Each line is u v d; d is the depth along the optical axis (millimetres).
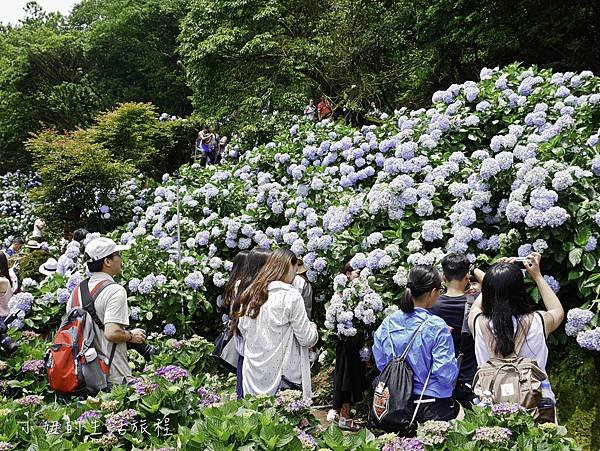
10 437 3098
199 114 18219
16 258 10766
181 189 9227
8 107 27938
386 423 3311
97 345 3900
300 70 16906
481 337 3174
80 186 12438
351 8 16797
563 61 13648
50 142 14602
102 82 31344
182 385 3465
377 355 3516
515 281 3143
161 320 6531
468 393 3637
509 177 5121
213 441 2695
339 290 5156
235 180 9141
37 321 5867
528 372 2977
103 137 16172
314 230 5887
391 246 5117
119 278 6629
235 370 4438
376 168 7102
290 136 10031
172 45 32906
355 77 16875
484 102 6637
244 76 17234
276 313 3699
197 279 6609
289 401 3100
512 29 13883
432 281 3475
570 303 4773
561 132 5633
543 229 4641
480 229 5230
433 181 5633
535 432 2678
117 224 12625
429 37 15438
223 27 16781
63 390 3795
